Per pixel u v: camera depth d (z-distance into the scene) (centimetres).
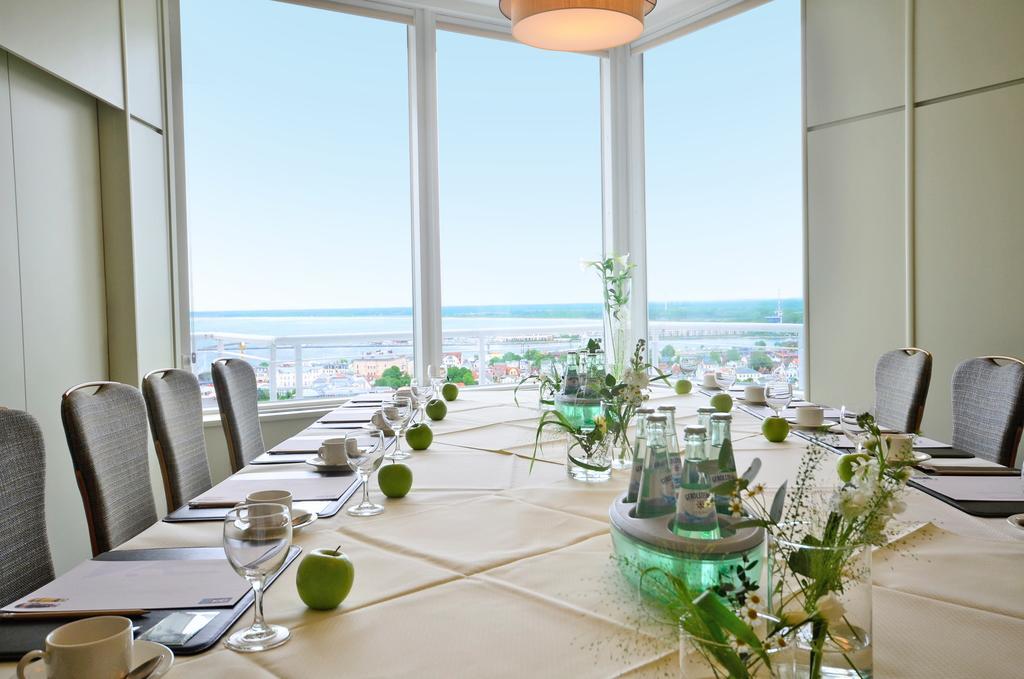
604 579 114
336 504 160
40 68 294
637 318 505
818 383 418
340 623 100
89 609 103
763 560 94
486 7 463
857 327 398
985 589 105
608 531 139
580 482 178
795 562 69
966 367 249
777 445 216
